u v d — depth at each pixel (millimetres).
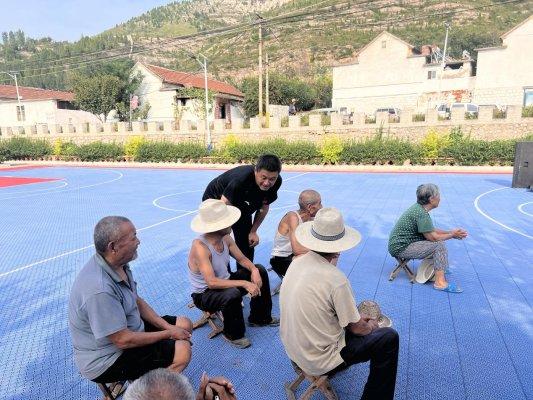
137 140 29266
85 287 2525
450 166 21031
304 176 19625
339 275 2586
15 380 3367
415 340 3850
